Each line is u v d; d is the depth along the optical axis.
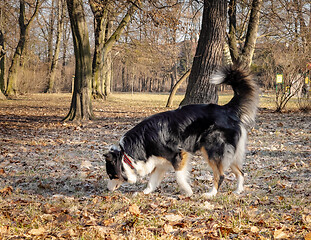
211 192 5.16
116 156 5.14
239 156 5.31
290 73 17.39
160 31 17.00
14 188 5.93
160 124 5.12
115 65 55.28
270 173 6.39
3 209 4.73
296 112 17.30
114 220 4.17
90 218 4.22
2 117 16.98
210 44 11.88
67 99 32.38
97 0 15.39
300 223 3.79
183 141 5.11
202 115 5.15
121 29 26.14
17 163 7.71
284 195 4.96
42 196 5.44
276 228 3.65
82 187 5.96
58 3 40.53
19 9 32.56
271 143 9.36
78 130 12.44
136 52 30.20
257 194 5.10
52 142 10.16
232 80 5.41
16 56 33.44
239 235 3.56
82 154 8.49
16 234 3.83
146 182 6.13
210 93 12.05
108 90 37.16
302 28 18.55
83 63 14.93
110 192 5.48
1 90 32.09
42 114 18.59
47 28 46.25
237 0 18.52
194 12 15.70
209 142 5.12
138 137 5.14
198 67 12.13
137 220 4.08
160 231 3.79
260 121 14.13
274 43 19.95
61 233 3.79
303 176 6.00
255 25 18.91
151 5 14.03
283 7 17.58
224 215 4.17
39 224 4.12
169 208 4.61
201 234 3.61
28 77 37.66
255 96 5.39
